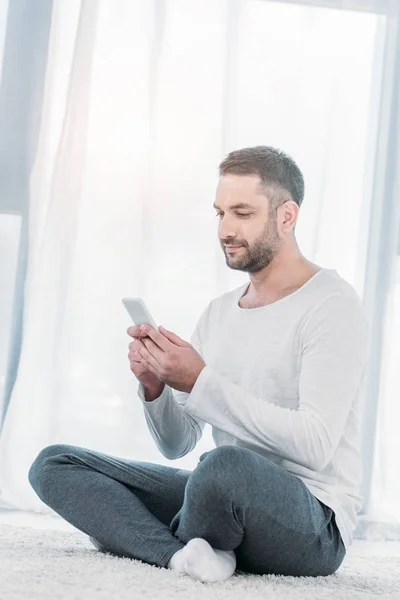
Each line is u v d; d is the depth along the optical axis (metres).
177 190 3.65
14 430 3.48
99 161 3.62
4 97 3.59
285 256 2.37
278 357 2.27
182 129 3.66
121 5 3.65
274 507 2.02
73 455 2.31
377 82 3.75
